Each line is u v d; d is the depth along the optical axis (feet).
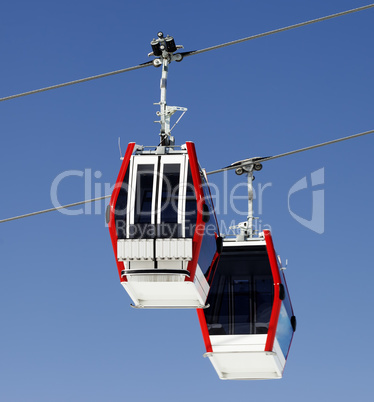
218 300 66.39
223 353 65.00
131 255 52.19
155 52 54.49
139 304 56.95
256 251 67.10
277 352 66.03
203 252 54.54
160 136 54.49
